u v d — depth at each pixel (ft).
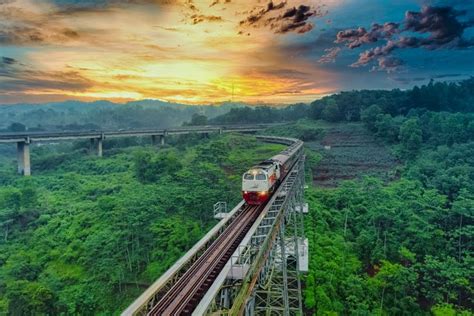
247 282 61.57
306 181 266.77
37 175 322.55
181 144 409.08
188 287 61.77
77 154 382.63
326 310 132.77
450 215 174.50
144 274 170.30
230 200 202.39
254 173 117.50
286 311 93.56
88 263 175.52
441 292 145.48
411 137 301.84
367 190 219.20
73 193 258.37
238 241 83.76
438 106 437.17
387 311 139.64
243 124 553.64
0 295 161.48
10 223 214.28
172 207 197.36
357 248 171.12
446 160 248.11
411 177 235.40
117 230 184.14
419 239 165.07
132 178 270.26
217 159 288.30
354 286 141.79
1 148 528.63
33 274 175.63
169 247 171.42
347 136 378.53
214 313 54.65
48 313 155.94
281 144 366.43
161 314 54.39
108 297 165.99
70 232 197.06
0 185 289.53
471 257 152.76
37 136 320.29
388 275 143.43
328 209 207.31
